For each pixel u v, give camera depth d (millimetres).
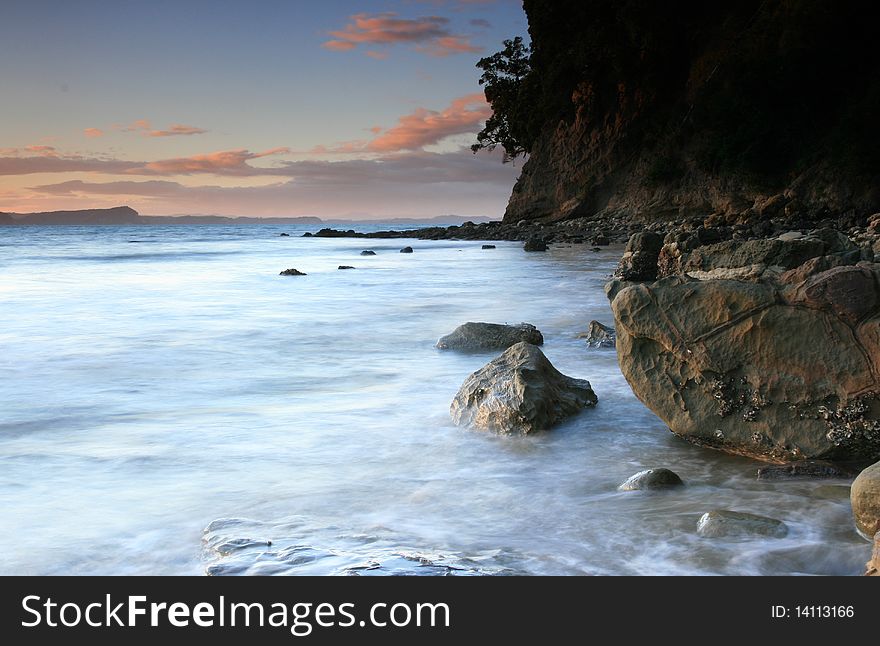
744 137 49625
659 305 5629
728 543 3861
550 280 20828
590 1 60000
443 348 9977
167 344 10477
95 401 7109
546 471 5098
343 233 77625
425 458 5367
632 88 61094
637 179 60750
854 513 3953
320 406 6871
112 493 4637
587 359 9016
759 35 51469
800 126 49281
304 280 22078
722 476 4980
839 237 6984
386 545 3842
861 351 4906
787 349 5141
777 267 5641
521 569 3574
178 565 3691
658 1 57125
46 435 5930
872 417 4840
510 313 13594
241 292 18438
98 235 84438
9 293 18188
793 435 5102
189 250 44469
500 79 74562
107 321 12961
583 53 60344
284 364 8984
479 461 5312
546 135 68938
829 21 47125
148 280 22328
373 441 5762
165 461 5258
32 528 4102
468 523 4188
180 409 6785
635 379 5758
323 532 4031
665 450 5555
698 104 54656
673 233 17922
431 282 20859
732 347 5340
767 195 49844
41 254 39344
